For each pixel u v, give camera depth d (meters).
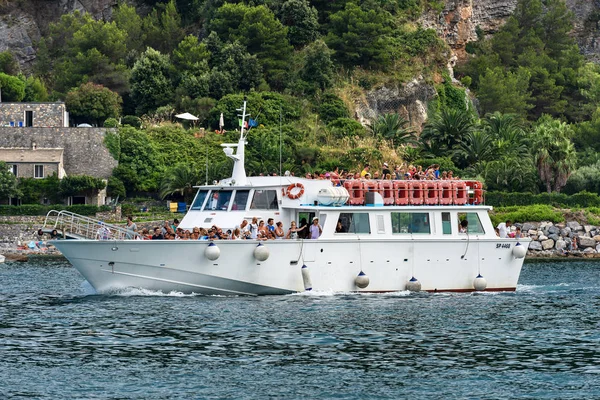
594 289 173.00
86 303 142.12
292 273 144.75
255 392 94.81
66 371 101.94
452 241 153.00
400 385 97.81
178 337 118.12
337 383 98.25
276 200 150.38
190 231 150.38
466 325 129.00
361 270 147.88
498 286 158.12
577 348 115.56
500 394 95.00
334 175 155.88
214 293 145.12
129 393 94.06
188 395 93.69
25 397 92.50
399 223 150.50
